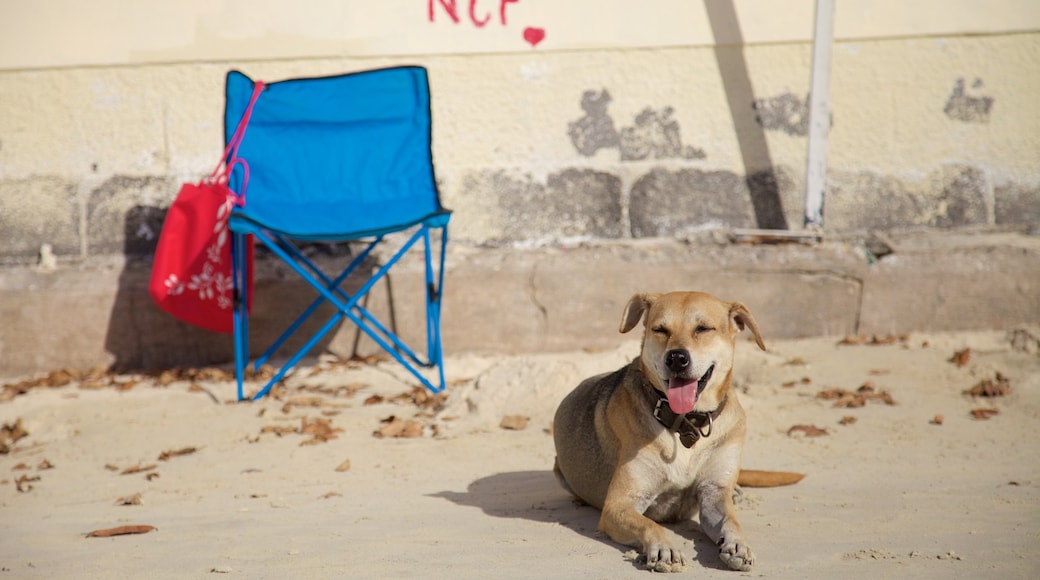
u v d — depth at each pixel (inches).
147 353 313.9
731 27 327.0
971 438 225.9
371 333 285.3
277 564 141.5
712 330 154.5
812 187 317.1
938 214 329.4
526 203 330.0
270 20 324.5
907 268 309.6
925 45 327.9
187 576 137.0
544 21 327.0
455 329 316.2
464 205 330.0
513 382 257.0
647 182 330.6
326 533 160.4
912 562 134.3
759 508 170.2
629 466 155.4
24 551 157.8
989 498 174.4
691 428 153.1
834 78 328.2
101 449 239.5
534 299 313.9
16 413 270.1
